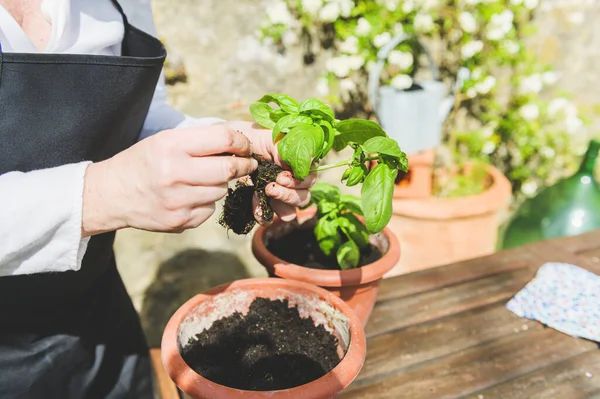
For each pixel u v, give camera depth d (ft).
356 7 4.68
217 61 4.46
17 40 1.91
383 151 1.90
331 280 2.34
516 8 5.09
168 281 4.60
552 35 5.48
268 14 4.38
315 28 4.70
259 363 2.07
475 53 4.99
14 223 1.65
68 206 1.68
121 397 2.70
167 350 1.89
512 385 2.28
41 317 2.26
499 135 5.49
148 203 1.69
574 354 2.45
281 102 2.20
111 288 2.61
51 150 1.97
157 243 4.48
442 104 4.88
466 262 3.13
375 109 4.58
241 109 4.69
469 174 5.04
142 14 2.48
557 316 2.62
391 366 2.37
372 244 2.78
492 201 4.19
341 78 4.87
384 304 2.76
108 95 2.00
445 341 2.52
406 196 4.51
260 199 2.12
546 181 5.83
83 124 1.98
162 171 1.64
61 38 2.01
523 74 5.41
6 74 1.83
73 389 2.46
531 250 3.24
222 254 4.74
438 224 4.15
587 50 5.67
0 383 2.23
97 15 2.16
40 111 1.91
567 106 5.32
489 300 2.80
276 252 2.72
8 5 2.02
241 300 2.26
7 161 1.93
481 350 2.46
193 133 1.67
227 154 1.86
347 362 1.85
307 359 2.09
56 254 1.74
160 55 2.24
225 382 1.99
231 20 4.40
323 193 2.69
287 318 2.25
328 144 2.05
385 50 4.40
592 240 3.36
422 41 4.71
